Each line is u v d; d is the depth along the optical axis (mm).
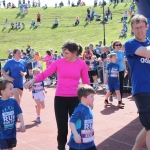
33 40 44062
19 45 42906
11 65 7344
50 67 5023
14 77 7355
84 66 5066
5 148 4480
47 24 49875
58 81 5055
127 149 5648
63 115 4977
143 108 4160
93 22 46375
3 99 4598
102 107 9570
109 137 6406
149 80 4188
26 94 12797
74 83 4988
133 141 6109
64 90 4973
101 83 13125
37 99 7922
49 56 15805
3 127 4520
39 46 41094
